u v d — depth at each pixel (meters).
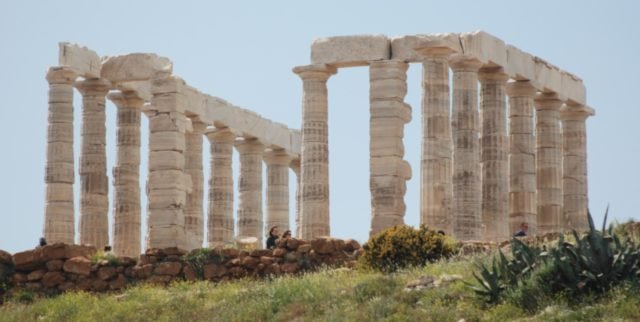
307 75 92.06
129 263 78.12
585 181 101.81
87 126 93.38
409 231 74.00
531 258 62.38
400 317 60.62
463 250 74.06
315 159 92.00
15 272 77.81
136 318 69.50
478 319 59.31
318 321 62.72
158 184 88.38
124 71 92.56
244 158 108.19
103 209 93.19
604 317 56.84
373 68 90.75
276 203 111.25
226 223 104.62
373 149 90.38
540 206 97.88
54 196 90.38
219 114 101.81
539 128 98.38
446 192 88.00
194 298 72.12
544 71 96.00
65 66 90.75
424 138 88.38
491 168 91.38
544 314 58.19
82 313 71.44
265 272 76.62
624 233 68.56
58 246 77.88
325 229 92.00
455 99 88.81
